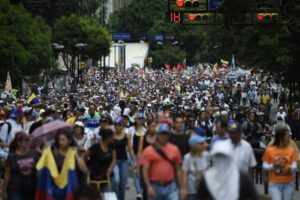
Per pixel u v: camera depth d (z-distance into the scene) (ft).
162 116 107.86
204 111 174.60
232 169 59.41
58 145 82.02
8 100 254.27
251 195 59.62
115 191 101.81
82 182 84.53
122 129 109.60
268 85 509.76
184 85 611.47
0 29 425.28
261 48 235.61
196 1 203.00
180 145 95.50
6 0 438.81
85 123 146.30
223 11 207.92
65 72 589.32
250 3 207.72
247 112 206.28
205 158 84.17
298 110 220.43
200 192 60.03
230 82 632.38
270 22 210.59
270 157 91.25
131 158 117.29
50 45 478.59
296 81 248.73
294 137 216.33
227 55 277.85
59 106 239.09
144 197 87.04
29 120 151.74
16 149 87.56
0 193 103.45
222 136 94.84
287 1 209.46
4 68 415.23
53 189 81.56
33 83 539.29
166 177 82.07
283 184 91.04
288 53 229.25
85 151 100.17
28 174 86.89
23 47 432.66
